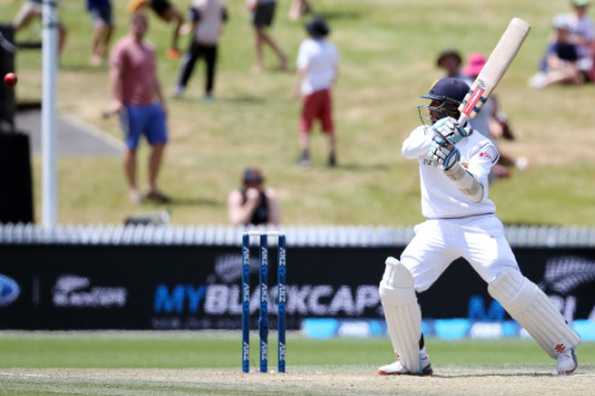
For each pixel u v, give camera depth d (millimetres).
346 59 93625
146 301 48750
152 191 65312
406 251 27422
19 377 27578
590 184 71250
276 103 83438
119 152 72938
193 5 81250
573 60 85188
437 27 103125
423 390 24266
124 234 48750
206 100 82125
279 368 28703
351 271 49406
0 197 55031
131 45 61219
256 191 54312
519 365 33406
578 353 40250
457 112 27312
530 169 72625
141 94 62344
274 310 49062
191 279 48906
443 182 26828
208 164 71375
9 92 54812
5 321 48312
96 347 42094
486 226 26750
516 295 26719
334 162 71500
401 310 27094
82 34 98312
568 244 50219
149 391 24172
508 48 26312
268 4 89375
